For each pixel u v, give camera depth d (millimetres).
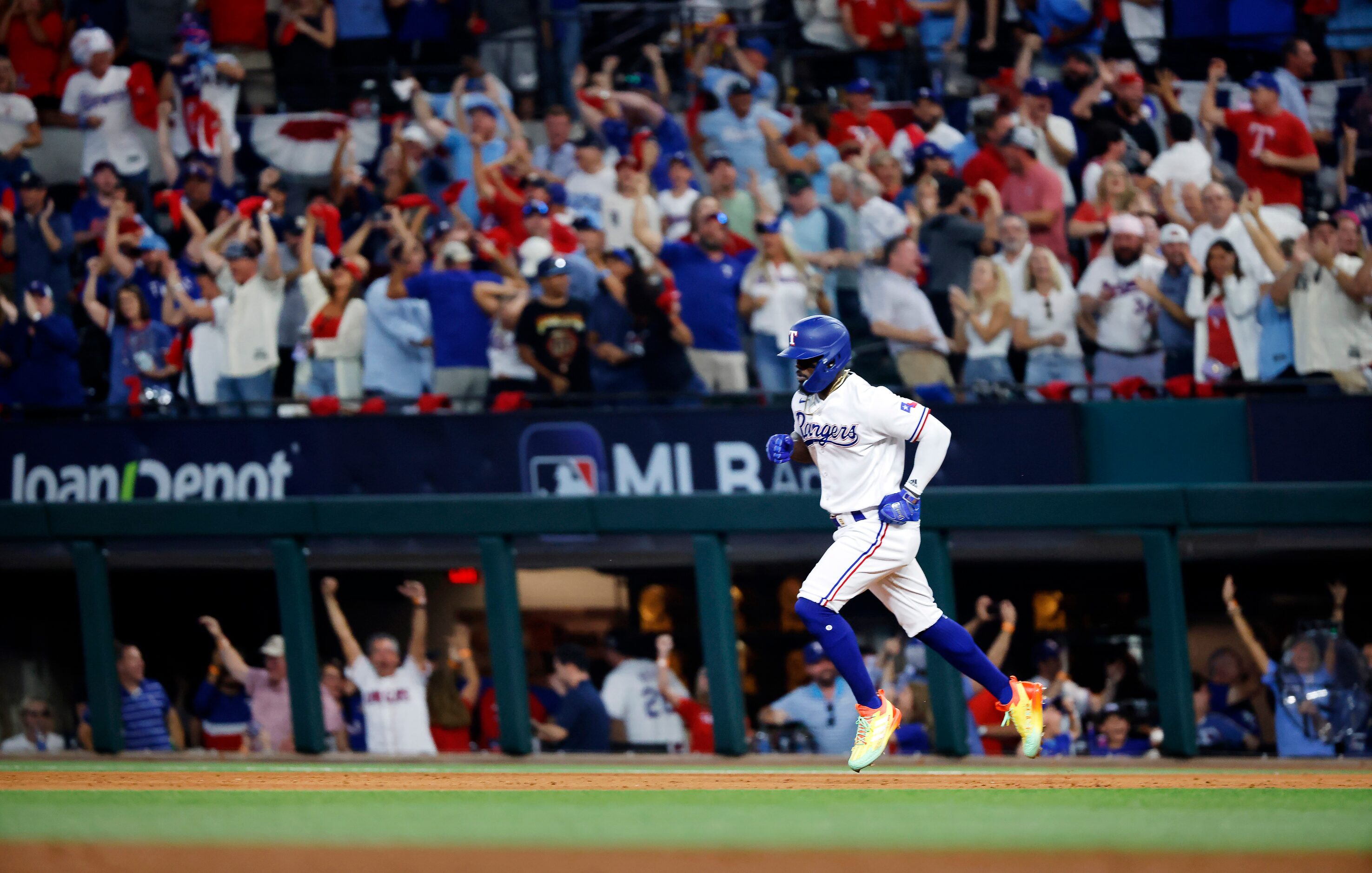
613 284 40031
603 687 32188
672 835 13062
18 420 41719
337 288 41156
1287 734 29844
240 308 41562
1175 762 29078
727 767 28359
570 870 11273
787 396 40281
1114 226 39750
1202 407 38344
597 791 19203
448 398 40094
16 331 42875
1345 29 43188
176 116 44188
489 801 17297
